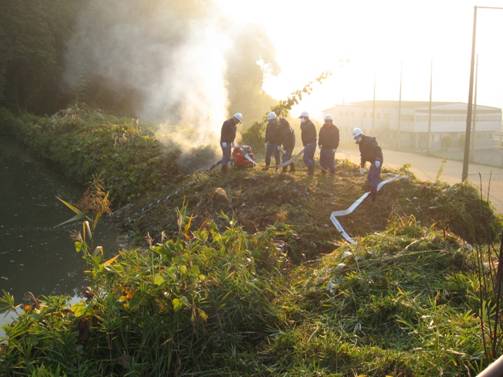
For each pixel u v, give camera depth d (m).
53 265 9.23
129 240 11.00
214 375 5.06
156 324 5.34
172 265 5.88
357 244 7.61
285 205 10.53
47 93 38.69
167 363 5.18
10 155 22.95
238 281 6.09
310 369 4.93
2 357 5.06
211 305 5.69
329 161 12.97
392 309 5.75
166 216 11.68
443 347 4.80
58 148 20.23
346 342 5.35
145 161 14.91
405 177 11.90
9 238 10.86
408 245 7.15
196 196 11.90
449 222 10.34
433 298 6.00
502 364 1.56
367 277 6.39
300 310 6.08
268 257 7.40
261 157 17.00
